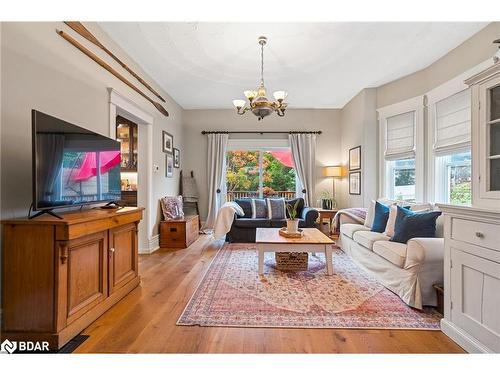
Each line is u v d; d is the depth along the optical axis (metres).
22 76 1.82
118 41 2.99
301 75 3.99
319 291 2.54
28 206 1.87
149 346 1.68
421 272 2.19
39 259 1.63
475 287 1.60
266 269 3.21
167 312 2.13
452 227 1.79
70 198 1.96
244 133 5.90
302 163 5.71
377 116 4.52
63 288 1.67
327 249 2.96
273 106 3.17
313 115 5.84
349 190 5.29
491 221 1.48
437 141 3.49
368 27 2.72
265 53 3.28
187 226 4.39
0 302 1.63
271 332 1.85
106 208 2.56
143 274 3.04
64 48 2.21
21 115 1.81
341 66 3.67
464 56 3.03
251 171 5.98
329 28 2.75
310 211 4.57
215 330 1.87
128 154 5.13
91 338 1.76
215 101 5.33
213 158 5.77
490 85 1.61
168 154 4.87
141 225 4.01
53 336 1.61
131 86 3.31
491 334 1.48
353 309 2.18
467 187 3.18
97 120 2.66
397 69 3.77
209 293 2.50
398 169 4.23
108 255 2.17
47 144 1.75
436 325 1.94
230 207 4.65
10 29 1.73
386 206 3.47
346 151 5.47
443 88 3.34
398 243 2.66
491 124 1.63
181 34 2.85
